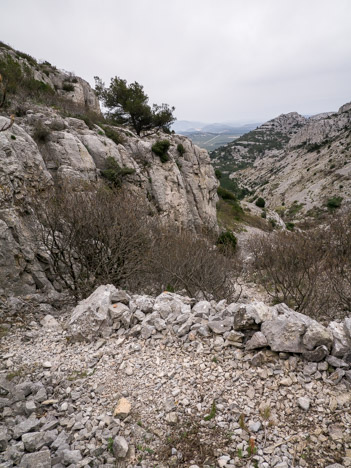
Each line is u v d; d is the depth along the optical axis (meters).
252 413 2.79
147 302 4.87
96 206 6.53
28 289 5.93
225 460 2.32
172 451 2.45
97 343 4.17
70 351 4.08
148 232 7.74
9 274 5.67
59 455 2.40
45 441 2.55
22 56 21.12
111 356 3.89
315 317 6.17
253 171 129.50
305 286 7.49
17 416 2.89
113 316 4.48
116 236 6.47
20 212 6.42
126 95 23.17
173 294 5.38
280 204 77.81
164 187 17.75
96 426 2.77
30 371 3.68
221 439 2.55
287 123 190.12
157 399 3.08
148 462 2.38
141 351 3.94
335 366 3.16
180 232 10.03
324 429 2.55
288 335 3.38
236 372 3.33
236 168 148.50
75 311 4.87
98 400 3.14
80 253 6.55
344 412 2.70
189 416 2.83
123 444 2.47
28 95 15.36
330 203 60.94
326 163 82.81
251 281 10.60
